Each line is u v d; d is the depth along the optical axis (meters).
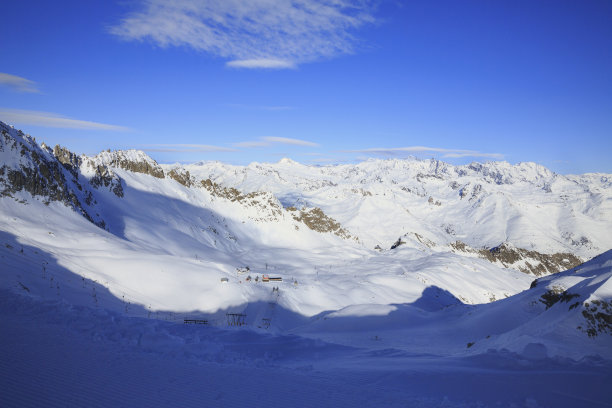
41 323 23.67
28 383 14.71
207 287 113.12
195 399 14.98
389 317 96.00
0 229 91.50
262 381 18.11
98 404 13.58
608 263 67.50
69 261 93.69
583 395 18.41
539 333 35.88
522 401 18.00
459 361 25.78
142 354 20.28
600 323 35.09
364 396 17.36
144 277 106.19
